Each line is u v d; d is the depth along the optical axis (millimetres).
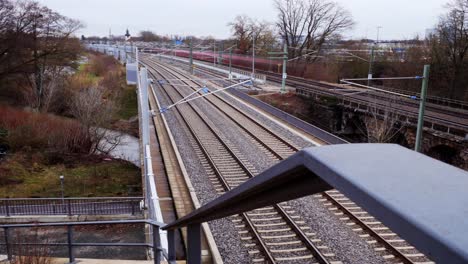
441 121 27547
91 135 36719
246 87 46125
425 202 944
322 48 62875
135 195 26109
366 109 35000
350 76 55844
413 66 47406
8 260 8383
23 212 20938
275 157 19703
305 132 24547
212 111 33031
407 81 47219
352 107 36500
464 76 41938
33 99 42469
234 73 53031
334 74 56969
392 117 29828
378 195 988
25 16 44531
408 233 880
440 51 43781
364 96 40094
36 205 21500
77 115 37094
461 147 25453
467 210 904
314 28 62344
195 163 18547
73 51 48812
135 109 51250
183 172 16891
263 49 74938
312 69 59938
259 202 2086
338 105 38438
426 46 48406
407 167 1172
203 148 20609
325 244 10500
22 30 44375
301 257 9859
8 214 20391
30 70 45125
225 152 20500
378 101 36656
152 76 56312
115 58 98938
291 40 64750
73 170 30500
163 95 42812
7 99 44594
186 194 14867
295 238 10883
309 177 1534
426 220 867
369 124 34375
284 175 1544
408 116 29969
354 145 1427
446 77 43469
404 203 941
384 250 10133
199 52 87688
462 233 816
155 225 5832
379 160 1241
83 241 18266
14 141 33312
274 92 44500
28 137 33688
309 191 1702
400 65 49500
